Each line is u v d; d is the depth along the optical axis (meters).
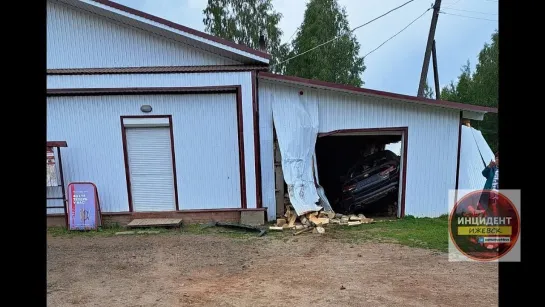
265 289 4.49
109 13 7.67
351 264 5.42
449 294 4.25
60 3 7.88
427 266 5.27
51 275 5.10
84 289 4.58
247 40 22.83
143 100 8.09
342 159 12.43
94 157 8.12
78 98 8.02
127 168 8.16
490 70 23.06
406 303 4.02
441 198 8.72
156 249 6.37
